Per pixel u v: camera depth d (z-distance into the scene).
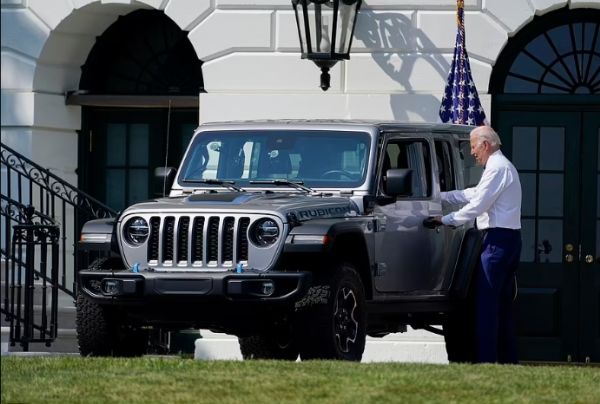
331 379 27.50
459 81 46.72
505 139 49.66
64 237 46.25
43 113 50.28
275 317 32.97
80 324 33.94
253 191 34.91
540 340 49.88
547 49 49.44
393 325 37.41
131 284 32.44
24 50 50.09
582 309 49.75
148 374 28.25
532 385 27.64
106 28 51.66
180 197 34.16
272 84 48.25
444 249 36.66
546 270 49.91
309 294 32.09
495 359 36.38
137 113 52.19
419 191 36.19
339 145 35.16
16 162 49.91
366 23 47.78
